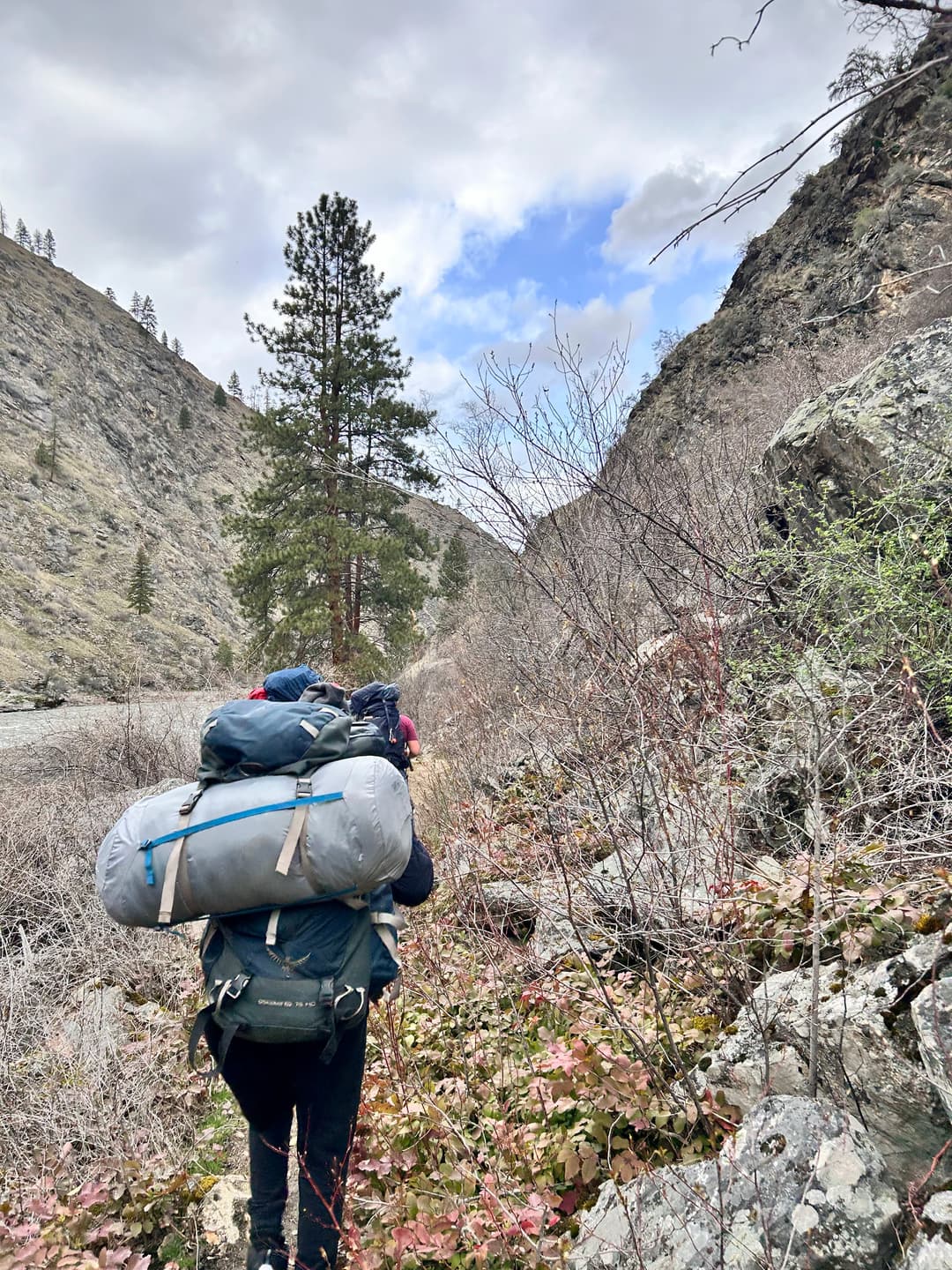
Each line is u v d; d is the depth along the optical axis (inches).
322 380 809.5
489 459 133.6
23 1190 111.5
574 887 119.5
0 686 2183.8
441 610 554.9
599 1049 103.0
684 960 99.6
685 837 107.1
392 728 182.4
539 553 142.9
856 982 80.8
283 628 790.5
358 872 73.4
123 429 4862.2
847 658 110.3
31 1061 142.3
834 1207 64.5
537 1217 85.0
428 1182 99.2
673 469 170.6
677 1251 69.3
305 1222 81.7
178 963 180.4
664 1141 91.4
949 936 76.1
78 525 3705.7
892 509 119.2
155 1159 117.4
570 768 115.0
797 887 93.0
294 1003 73.2
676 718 110.3
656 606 152.4
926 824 86.1
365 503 810.8
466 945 150.8
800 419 161.9
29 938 198.7
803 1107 72.7
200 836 75.2
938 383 136.9
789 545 133.7
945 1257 57.9
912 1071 71.0
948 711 96.2
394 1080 117.0
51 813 272.8
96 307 6008.9
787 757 108.9
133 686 478.9
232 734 80.7
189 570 4077.3
